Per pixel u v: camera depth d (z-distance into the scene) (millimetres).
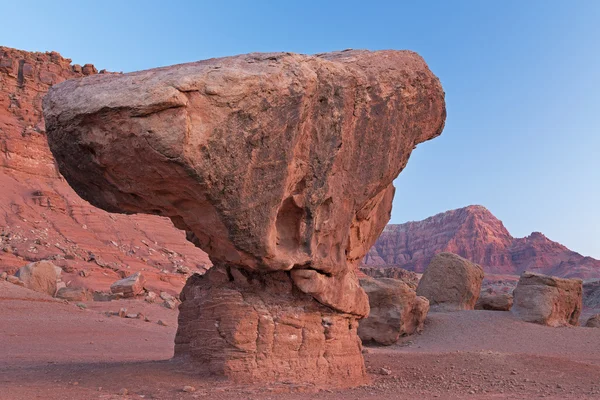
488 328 23281
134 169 8555
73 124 8516
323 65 9688
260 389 9258
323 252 10430
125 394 8719
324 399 8906
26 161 55156
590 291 73250
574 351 19922
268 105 8641
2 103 57438
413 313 22656
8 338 16734
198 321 10445
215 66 8516
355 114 10281
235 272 10250
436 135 12336
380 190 11336
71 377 9969
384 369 12789
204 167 8297
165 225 60094
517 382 11914
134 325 22562
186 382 9531
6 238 42438
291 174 9320
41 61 62531
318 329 10734
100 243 49031
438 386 11352
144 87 8008
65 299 27234
